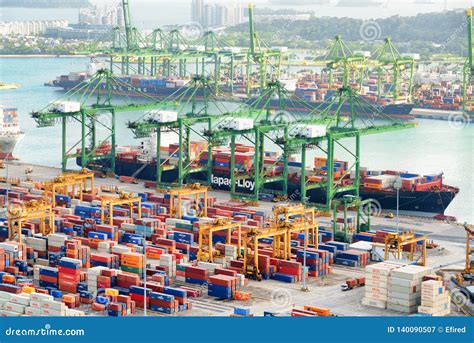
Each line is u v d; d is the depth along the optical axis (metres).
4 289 141.62
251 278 157.00
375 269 141.25
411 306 139.12
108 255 158.00
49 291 146.25
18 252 159.38
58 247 165.00
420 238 163.62
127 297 137.00
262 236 157.50
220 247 166.25
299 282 156.00
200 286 152.25
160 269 155.88
